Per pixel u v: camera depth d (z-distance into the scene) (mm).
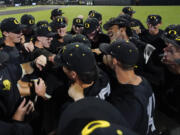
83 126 449
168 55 1170
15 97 1278
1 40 2365
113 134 390
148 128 1157
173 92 1228
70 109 558
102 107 567
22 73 1469
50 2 22875
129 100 1003
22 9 16359
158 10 12008
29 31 3248
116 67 1129
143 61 1866
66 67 962
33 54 1858
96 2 18938
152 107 1154
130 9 4605
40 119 1206
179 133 858
